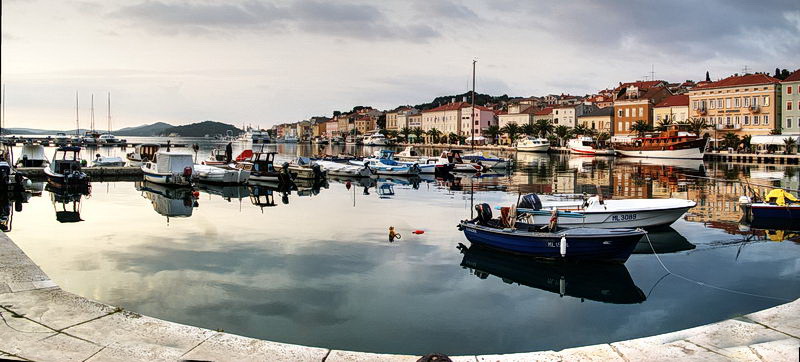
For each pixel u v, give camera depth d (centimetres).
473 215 2938
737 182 4947
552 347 1159
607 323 1309
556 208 2159
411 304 1430
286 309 1374
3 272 1250
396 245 2138
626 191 4244
